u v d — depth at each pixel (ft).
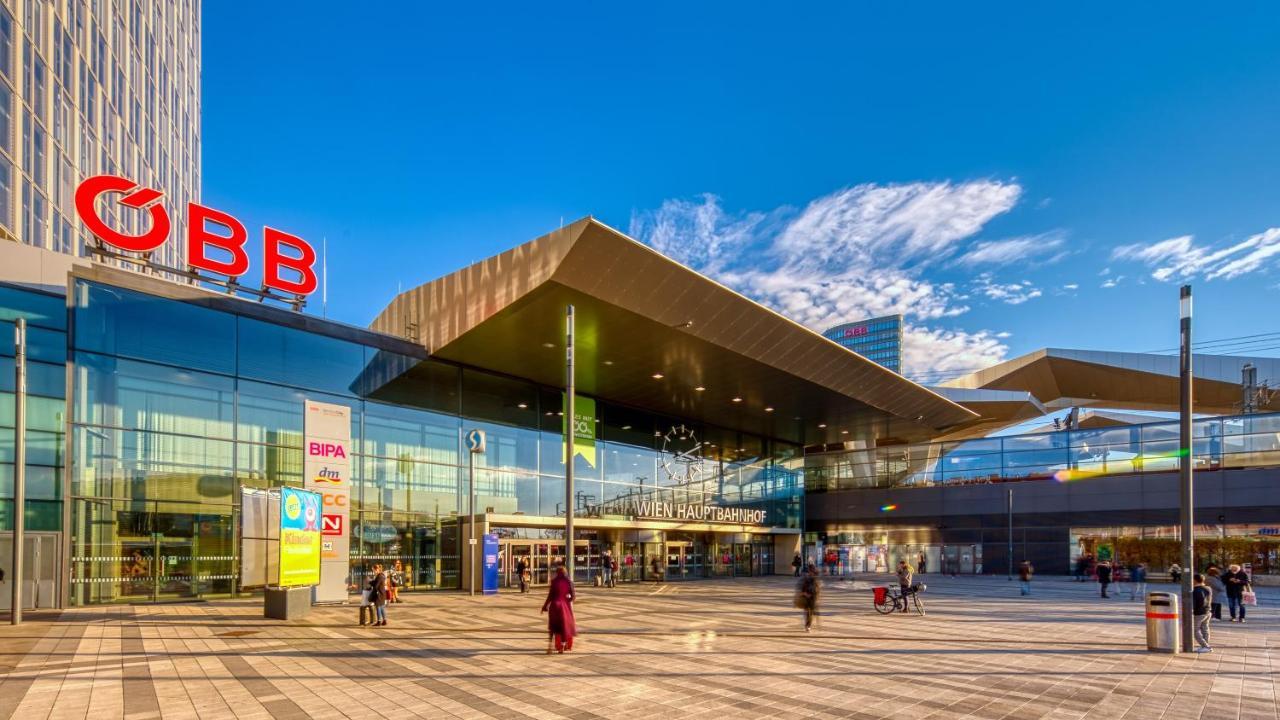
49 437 83.10
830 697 37.04
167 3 219.82
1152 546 152.35
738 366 116.06
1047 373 225.97
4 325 82.07
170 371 86.17
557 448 129.08
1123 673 43.88
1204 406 214.90
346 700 36.17
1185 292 54.03
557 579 51.24
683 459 155.63
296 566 72.08
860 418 157.58
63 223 133.90
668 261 87.66
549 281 83.10
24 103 117.80
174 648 51.85
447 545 109.91
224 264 90.53
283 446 94.38
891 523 185.16
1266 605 92.89
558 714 33.45
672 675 42.57
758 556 177.17
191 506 86.48
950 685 40.11
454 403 113.70
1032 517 167.22
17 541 65.36
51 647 52.29
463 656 48.93
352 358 101.76
